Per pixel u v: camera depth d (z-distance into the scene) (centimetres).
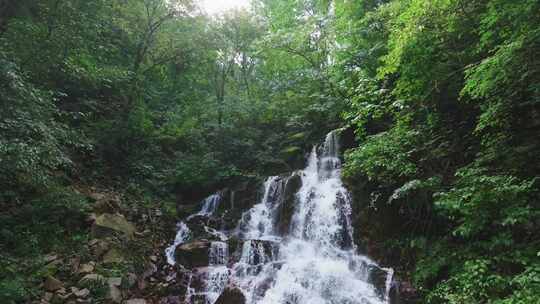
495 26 618
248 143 1273
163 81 1572
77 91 1110
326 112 1230
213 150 1294
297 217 966
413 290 660
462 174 633
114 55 1274
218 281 756
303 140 1271
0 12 798
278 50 1360
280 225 980
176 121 1448
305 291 687
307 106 1316
